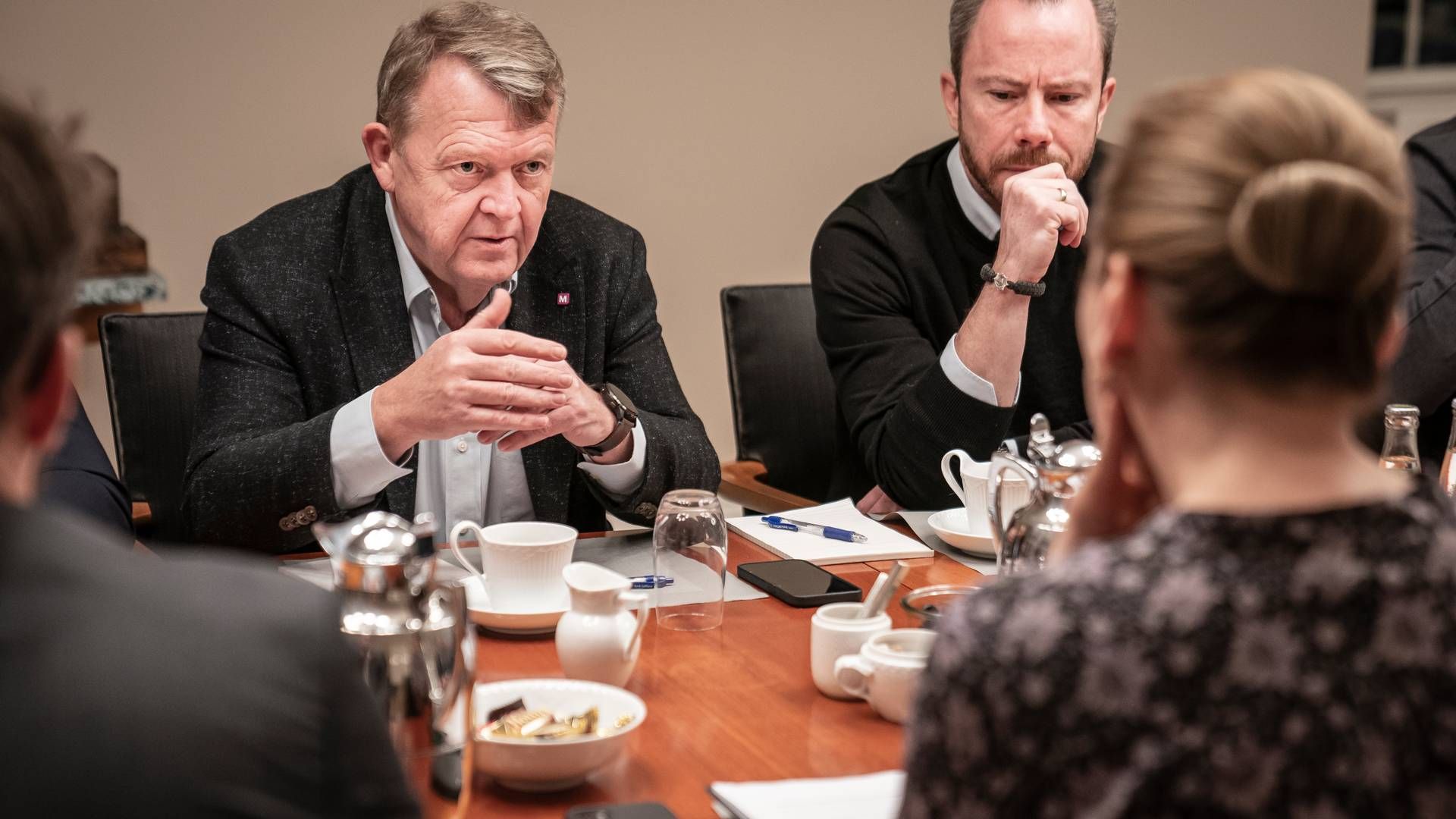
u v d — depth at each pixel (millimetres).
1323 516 633
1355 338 628
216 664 566
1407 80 4891
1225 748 607
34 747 531
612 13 3742
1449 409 2264
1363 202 603
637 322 2115
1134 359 681
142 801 532
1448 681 628
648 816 960
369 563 940
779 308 2646
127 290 3102
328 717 590
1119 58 4367
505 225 1852
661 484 1897
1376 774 616
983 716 646
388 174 1907
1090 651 627
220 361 1912
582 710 1119
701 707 1205
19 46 3295
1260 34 4531
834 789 1002
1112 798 618
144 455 2252
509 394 1673
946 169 2395
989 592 676
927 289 2355
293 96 3533
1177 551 643
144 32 3383
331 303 1954
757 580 1563
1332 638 618
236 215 3533
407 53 1827
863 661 1176
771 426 2613
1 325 562
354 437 1699
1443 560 638
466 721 959
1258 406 643
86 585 570
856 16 4000
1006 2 2174
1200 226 625
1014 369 1990
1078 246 2254
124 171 3414
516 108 1814
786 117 3979
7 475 593
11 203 562
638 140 3832
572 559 1577
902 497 2068
